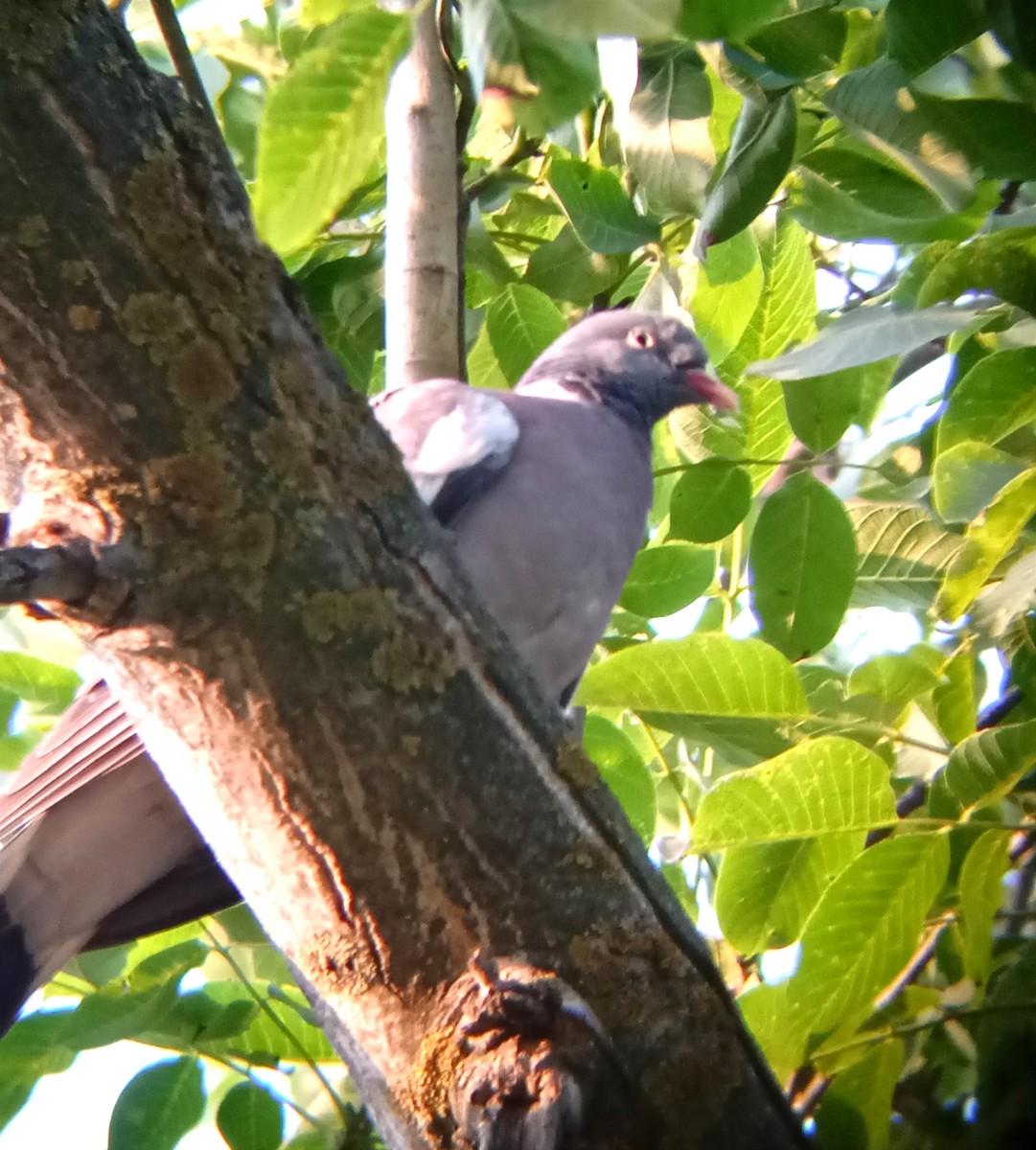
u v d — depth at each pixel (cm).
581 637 656
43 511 358
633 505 687
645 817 661
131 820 571
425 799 377
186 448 352
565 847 387
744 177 520
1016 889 649
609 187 629
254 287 355
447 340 620
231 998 681
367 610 368
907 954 543
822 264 831
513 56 394
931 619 659
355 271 676
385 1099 388
